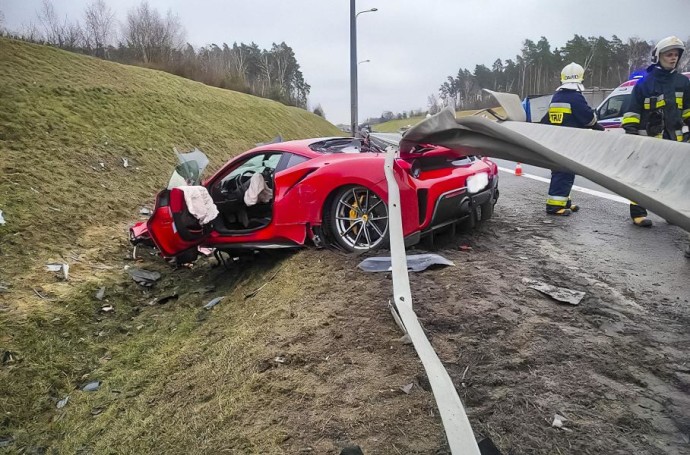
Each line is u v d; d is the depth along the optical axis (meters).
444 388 1.95
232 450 2.40
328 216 4.90
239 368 3.16
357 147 5.71
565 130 2.25
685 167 1.60
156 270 6.35
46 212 6.84
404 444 2.18
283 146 5.43
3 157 7.62
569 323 3.26
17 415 3.67
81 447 3.11
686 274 4.10
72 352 4.47
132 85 13.59
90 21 33.31
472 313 3.35
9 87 9.72
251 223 5.73
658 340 3.03
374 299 3.65
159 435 2.83
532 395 2.48
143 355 4.26
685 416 2.33
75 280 5.66
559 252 4.88
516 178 10.16
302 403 2.60
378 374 2.73
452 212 4.85
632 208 5.72
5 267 5.52
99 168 8.79
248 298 4.64
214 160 12.20
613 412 2.36
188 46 39.56
